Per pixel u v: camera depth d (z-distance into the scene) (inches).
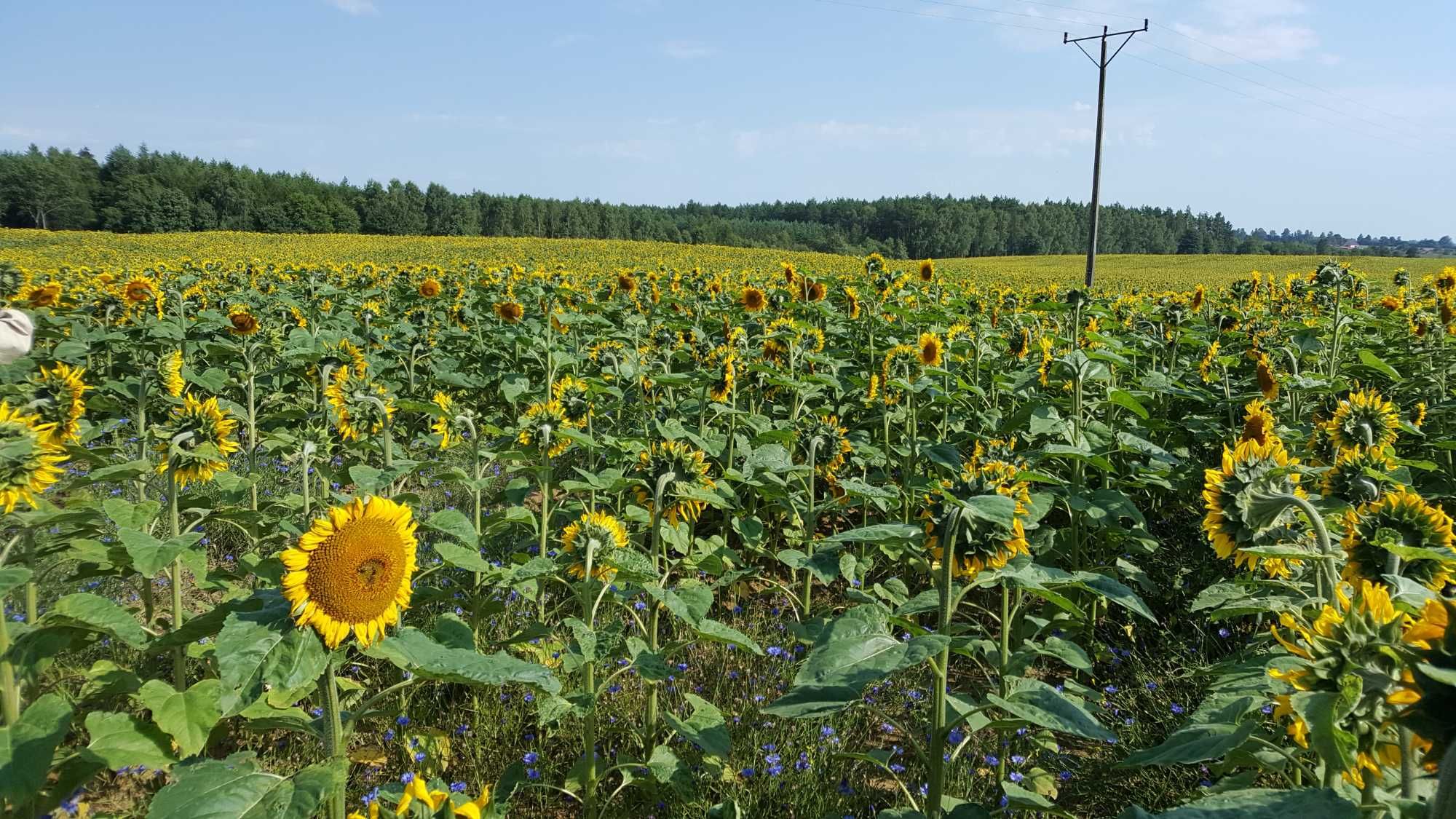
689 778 145.6
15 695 109.5
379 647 100.6
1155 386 270.4
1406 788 76.5
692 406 290.5
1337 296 314.7
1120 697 176.9
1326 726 76.7
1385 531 108.0
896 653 99.9
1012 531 114.2
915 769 156.1
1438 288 430.9
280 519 176.1
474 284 703.1
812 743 161.9
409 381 370.6
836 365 343.6
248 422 286.0
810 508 212.8
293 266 1086.4
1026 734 160.1
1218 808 69.2
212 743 152.3
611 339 422.6
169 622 172.2
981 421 287.9
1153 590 201.2
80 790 139.3
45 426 126.6
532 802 152.0
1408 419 254.1
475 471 206.5
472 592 189.8
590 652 128.6
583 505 220.4
